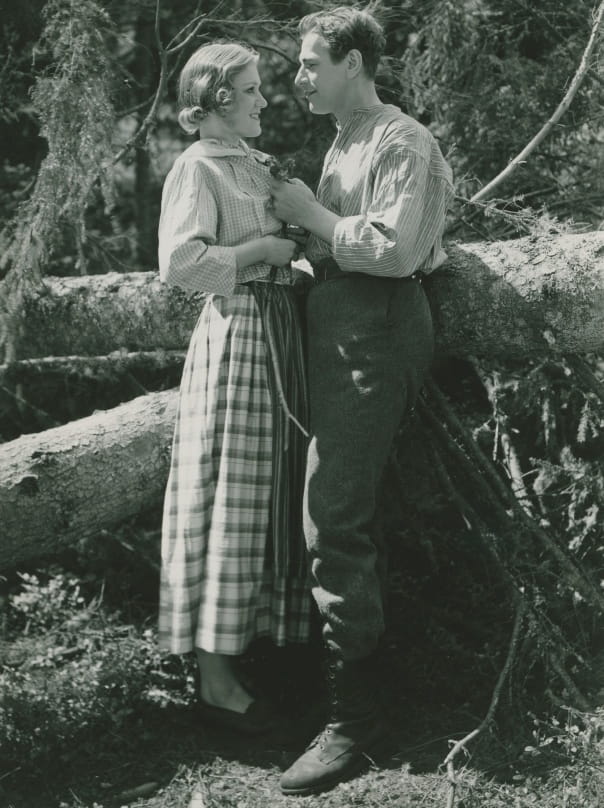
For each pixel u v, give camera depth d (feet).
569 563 8.61
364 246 7.09
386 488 9.82
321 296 7.57
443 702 8.54
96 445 8.71
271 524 7.94
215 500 7.79
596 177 10.84
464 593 9.64
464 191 10.57
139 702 8.60
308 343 7.72
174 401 9.26
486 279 8.27
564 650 8.30
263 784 7.65
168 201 7.63
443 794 7.29
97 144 9.80
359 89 7.62
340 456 7.33
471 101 11.13
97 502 8.71
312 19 7.55
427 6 11.46
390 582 9.62
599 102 11.02
